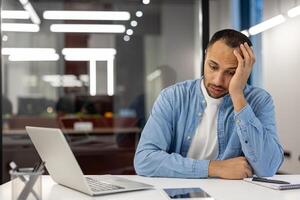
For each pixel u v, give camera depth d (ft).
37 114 15.70
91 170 11.62
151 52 26.35
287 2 11.84
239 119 4.75
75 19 21.20
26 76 25.45
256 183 4.25
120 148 11.93
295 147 11.42
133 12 21.95
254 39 13.35
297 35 11.23
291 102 11.67
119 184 4.14
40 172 3.57
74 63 23.80
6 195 3.90
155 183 4.37
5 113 13.44
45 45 23.93
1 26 12.00
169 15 24.45
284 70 12.06
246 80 4.83
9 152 11.14
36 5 19.26
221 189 3.98
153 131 5.21
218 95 5.19
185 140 5.41
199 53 11.53
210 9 11.40
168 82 17.69
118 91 26.53
